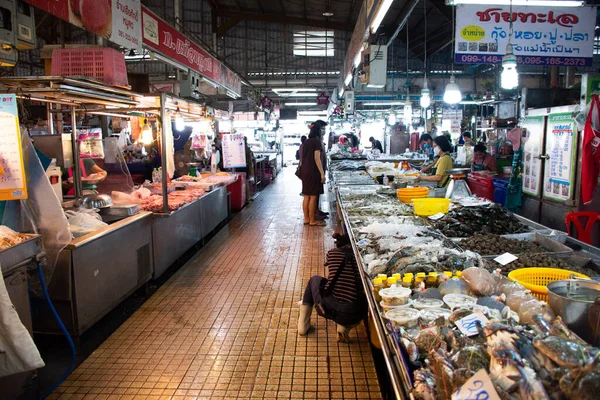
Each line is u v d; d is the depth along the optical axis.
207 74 8.42
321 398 2.81
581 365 1.16
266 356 3.31
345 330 3.44
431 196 5.18
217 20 14.56
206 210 6.73
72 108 4.55
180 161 7.86
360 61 6.65
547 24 5.37
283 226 7.91
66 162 4.45
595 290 1.86
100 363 3.22
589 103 4.70
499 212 3.72
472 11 5.32
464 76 13.91
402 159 11.26
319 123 7.80
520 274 2.41
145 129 6.46
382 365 3.04
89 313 3.47
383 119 17.08
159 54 5.88
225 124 13.25
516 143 6.68
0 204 3.02
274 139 23.09
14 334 2.33
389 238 3.18
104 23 4.33
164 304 4.31
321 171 7.78
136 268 4.28
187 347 3.45
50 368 3.16
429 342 1.60
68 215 3.87
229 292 4.61
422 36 13.32
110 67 4.13
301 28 16.48
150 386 2.93
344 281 3.32
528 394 1.15
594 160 4.70
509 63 4.38
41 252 2.84
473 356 1.36
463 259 2.54
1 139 2.61
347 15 12.41
